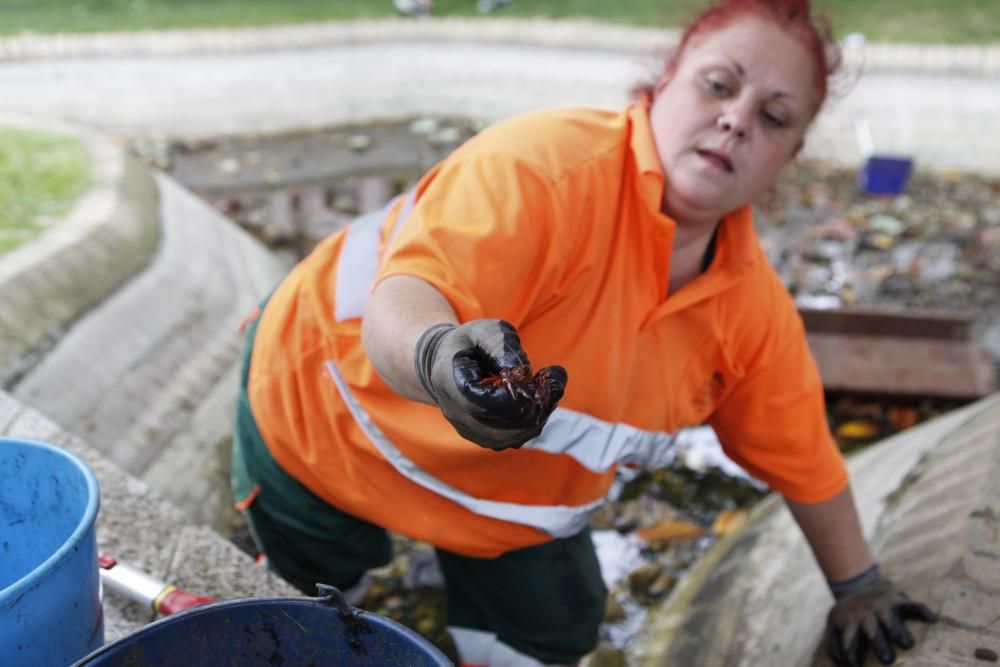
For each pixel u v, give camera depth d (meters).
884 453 2.97
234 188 5.20
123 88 6.07
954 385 3.57
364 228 1.93
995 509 2.13
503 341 1.12
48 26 6.86
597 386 1.78
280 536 2.12
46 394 2.87
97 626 1.31
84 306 3.21
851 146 5.56
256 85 6.20
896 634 1.91
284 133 5.87
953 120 5.80
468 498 1.87
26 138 4.38
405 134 5.93
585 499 1.93
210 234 4.12
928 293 4.27
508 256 1.55
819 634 2.08
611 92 6.14
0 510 1.41
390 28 6.88
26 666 1.19
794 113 1.73
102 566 1.65
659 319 1.80
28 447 1.36
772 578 2.52
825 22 1.75
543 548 2.02
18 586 1.15
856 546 2.05
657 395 1.88
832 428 3.47
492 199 1.58
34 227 3.50
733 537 2.91
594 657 2.53
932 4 7.45
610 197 1.70
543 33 6.79
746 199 1.77
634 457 1.93
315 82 6.27
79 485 1.32
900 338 3.80
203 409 3.27
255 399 1.98
